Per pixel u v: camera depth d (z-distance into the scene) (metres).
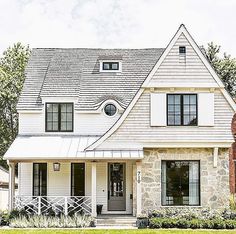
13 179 33.47
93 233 25.77
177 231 26.33
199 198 32.97
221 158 33.25
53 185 36.00
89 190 35.88
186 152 33.22
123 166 36.06
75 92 37.03
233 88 67.31
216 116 33.22
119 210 35.72
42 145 34.47
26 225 29.94
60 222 30.17
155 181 33.00
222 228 28.28
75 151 33.44
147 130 33.12
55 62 39.91
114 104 36.47
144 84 33.12
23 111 36.44
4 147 59.81
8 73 62.03
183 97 33.34
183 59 33.31
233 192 36.22
